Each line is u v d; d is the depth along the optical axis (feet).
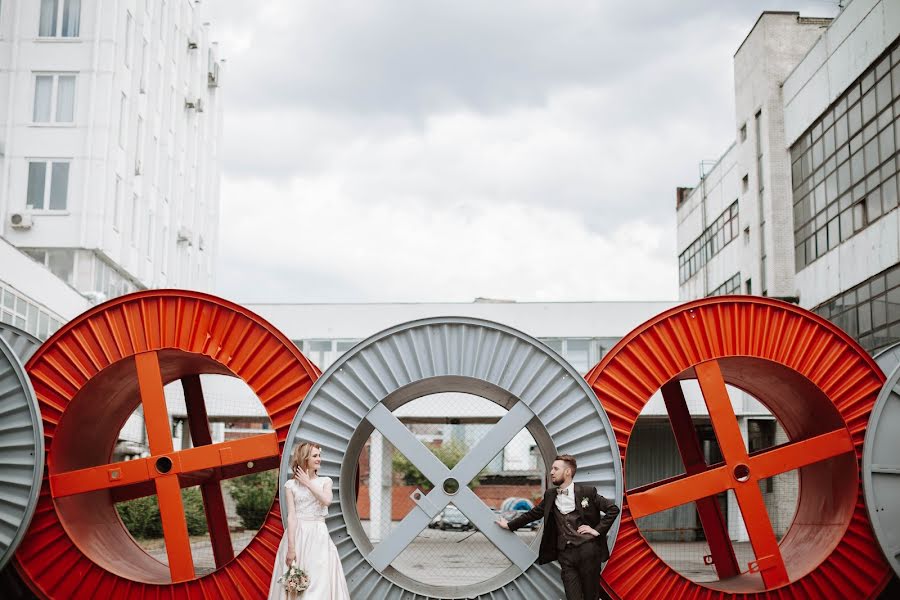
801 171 100.83
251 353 33.32
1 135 95.30
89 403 36.52
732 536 91.81
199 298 33.58
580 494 29.86
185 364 39.14
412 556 76.13
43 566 32.42
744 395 100.63
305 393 33.22
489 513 31.96
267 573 32.17
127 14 101.50
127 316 33.58
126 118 101.30
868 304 82.38
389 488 91.40
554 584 31.40
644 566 32.22
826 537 35.91
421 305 101.14
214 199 140.87
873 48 80.69
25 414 32.32
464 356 32.94
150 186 107.55
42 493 32.71
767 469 32.83
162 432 33.14
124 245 100.37
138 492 42.27
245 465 42.04
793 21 108.47
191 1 125.59
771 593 32.35
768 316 33.60
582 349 100.63
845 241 87.81
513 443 115.85
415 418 90.38
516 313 101.04
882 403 32.32
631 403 33.12
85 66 96.58
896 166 76.28
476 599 31.55
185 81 122.42
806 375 33.27
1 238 63.72
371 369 32.89
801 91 100.01
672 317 33.65
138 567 37.50
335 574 29.17
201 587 32.24
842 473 35.60
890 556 31.50
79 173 95.20
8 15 96.99
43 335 74.95
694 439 41.11
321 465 32.19
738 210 120.37
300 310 101.24
